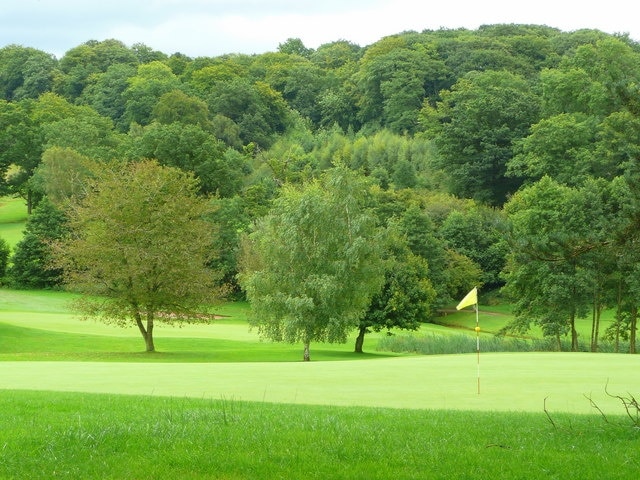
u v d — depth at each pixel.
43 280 85.62
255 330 66.25
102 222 44.91
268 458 10.16
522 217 56.94
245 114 157.25
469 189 111.69
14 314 64.56
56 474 9.32
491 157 108.31
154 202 45.12
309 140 150.12
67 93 183.25
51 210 87.69
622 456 10.42
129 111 155.38
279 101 167.75
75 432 11.41
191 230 45.91
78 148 112.62
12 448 10.48
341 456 10.35
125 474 9.37
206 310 47.84
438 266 85.88
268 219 50.22
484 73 132.38
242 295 88.81
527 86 126.44
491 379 22.02
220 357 44.62
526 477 9.37
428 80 156.75
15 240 104.62
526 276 54.62
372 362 29.59
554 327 54.59
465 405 16.97
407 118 148.25
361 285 47.62
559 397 18.17
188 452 10.33
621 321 59.50
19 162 119.81
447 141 112.44
